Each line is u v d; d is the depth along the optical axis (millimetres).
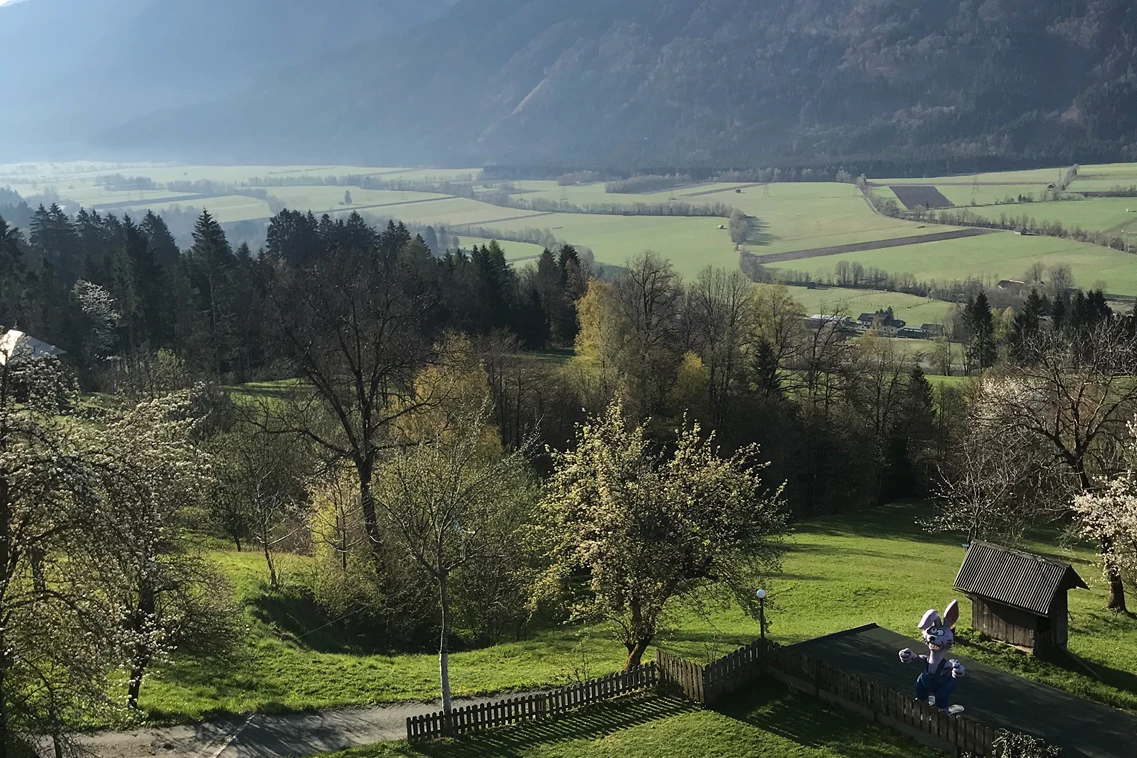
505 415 82375
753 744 28312
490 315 129500
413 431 62875
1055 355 47375
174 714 30500
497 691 33656
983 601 36781
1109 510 41250
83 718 29219
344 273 68500
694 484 33625
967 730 26719
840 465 93625
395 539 43281
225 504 52969
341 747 28750
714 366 94062
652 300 103875
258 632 37719
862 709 29719
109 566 23781
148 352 88812
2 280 102000
